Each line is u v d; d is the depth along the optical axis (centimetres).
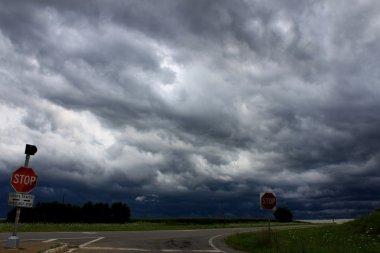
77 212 7350
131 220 8319
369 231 2820
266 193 2167
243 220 9581
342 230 3108
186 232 3419
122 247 1877
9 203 1477
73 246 1805
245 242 2320
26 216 6631
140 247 1920
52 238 2209
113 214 7588
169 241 2356
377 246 2159
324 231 3162
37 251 1427
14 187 1480
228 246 2217
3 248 1445
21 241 1930
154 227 4084
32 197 1509
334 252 1925
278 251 1948
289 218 9256
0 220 6469
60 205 7181
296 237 2700
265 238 2148
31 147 1529
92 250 1691
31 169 1516
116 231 3219
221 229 4266
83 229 3303
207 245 2211
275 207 2161
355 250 1984
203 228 4438
